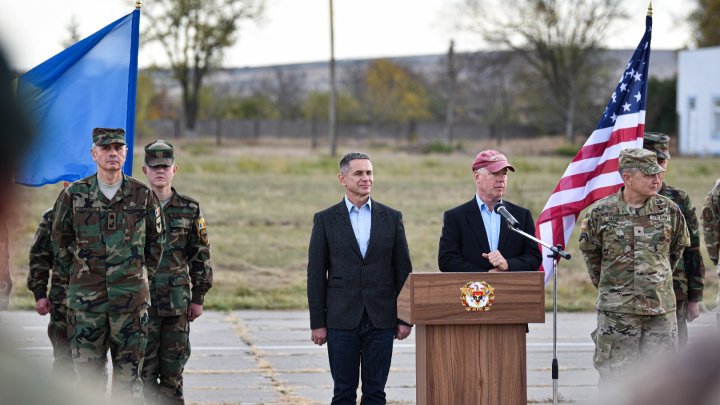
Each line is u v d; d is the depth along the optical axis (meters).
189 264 10.06
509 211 9.45
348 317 9.20
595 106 79.00
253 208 32.75
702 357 1.54
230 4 76.69
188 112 77.69
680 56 64.94
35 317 16.48
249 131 80.38
